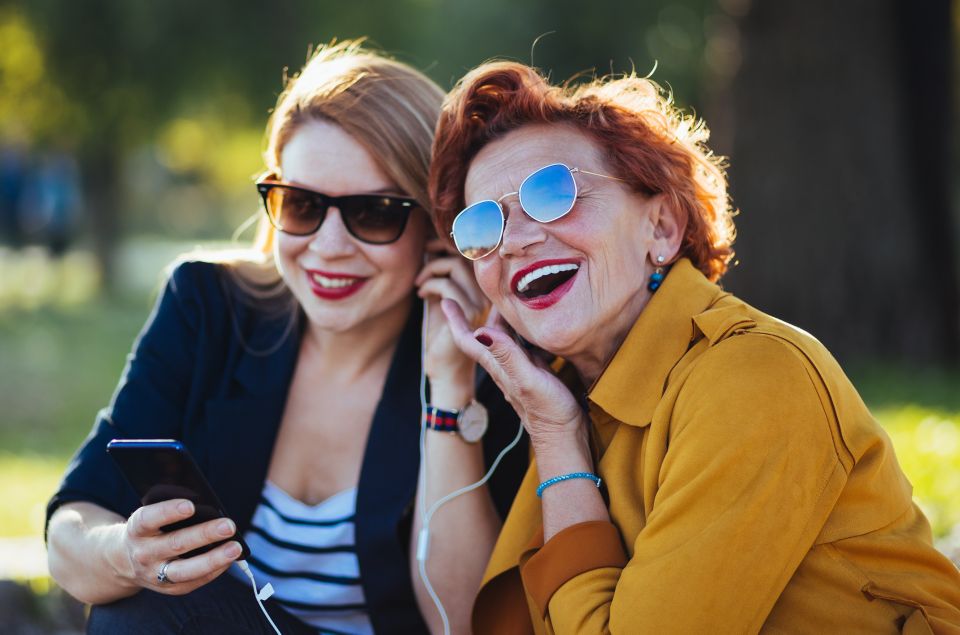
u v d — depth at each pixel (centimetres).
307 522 280
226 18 1711
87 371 1156
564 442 239
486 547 274
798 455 208
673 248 247
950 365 984
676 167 243
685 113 267
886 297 984
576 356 250
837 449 212
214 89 1811
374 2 1808
